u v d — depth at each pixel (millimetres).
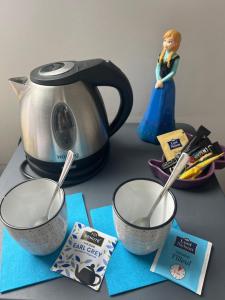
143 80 700
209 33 628
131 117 766
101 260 402
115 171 566
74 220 464
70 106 468
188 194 506
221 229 444
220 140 820
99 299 361
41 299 361
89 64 483
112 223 455
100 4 591
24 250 417
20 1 586
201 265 393
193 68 683
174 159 527
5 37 637
